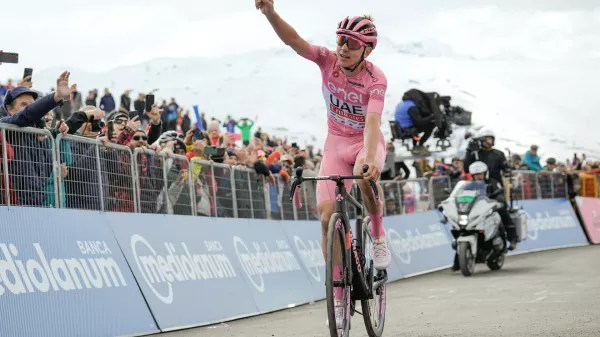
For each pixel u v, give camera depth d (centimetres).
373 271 541
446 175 1515
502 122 6700
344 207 488
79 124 717
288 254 956
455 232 1202
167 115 1766
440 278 1166
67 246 610
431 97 1476
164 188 801
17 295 544
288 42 512
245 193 966
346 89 517
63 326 573
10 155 596
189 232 781
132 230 699
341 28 505
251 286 830
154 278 691
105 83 9788
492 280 1076
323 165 542
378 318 563
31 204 615
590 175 1966
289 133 6022
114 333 618
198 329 689
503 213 1253
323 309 838
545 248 1667
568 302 751
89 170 686
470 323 637
